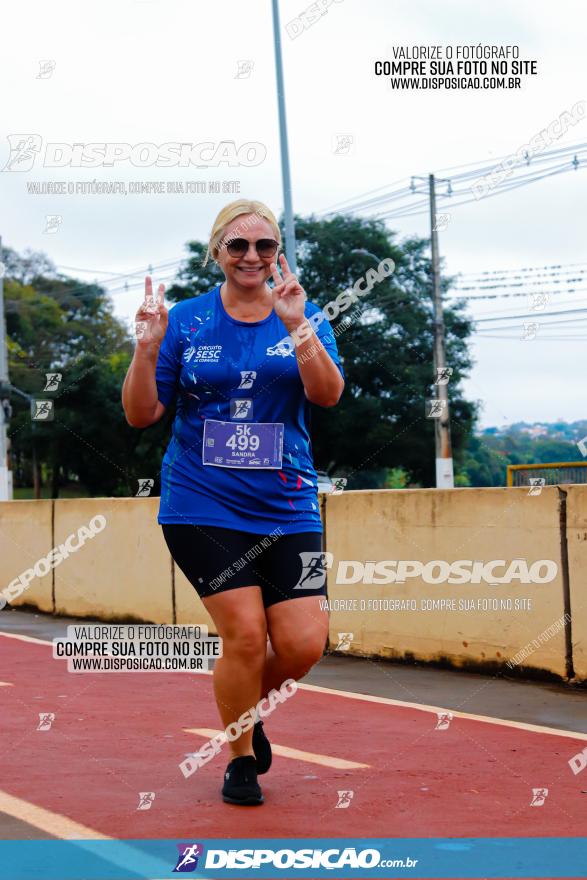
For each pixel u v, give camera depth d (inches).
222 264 165.0
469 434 1494.8
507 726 226.7
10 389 1095.0
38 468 1887.3
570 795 169.0
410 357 1450.5
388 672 307.0
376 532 332.8
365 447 1465.3
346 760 194.2
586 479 605.0
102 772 184.5
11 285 2365.9
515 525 290.8
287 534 164.2
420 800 166.1
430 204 1113.4
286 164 892.0
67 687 281.7
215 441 163.3
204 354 164.1
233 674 161.5
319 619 165.6
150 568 419.8
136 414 166.7
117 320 2192.4
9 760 194.1
